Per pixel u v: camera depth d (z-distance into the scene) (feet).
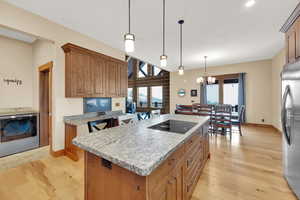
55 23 8.52
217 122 12.88
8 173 6.87
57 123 8.69
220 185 5.98
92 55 9.91
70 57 8.64
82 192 5.57
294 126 5.18
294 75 5.08
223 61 17.21
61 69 8.82
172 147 3.42
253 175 6.68
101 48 11.27
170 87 23.58
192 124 6.24
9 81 10.55
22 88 11.16
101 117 10.11
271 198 5.23
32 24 7.55
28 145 9.96
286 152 5.93
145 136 4.31
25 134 9.84
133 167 2.53
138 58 15.78
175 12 7.46
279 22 8.35
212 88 20.10
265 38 10.63
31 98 11.64
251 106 17.29
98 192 3.50
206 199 5.20
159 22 8.43
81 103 9.95
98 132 4.81
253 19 8.05
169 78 24.67
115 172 3.11
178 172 4.01
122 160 2.73
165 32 9.66
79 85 9.09
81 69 9.21
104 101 11.58
